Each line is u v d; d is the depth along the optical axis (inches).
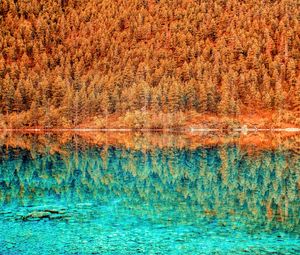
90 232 1083.3
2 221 1176.8
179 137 4901.6
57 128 6515.8
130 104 6781.5
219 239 1023.6
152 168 2305.6
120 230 1096.8
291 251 940.6
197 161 2625.5
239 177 1983.3
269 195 1535.4
